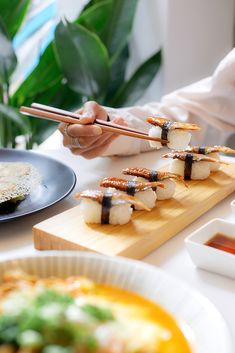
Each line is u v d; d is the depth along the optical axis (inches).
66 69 61.5
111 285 22.0
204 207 31.5
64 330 16.6
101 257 22.4
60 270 22.3
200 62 74.7
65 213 29.3
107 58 61.0
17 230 29.5
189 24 70.5
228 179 34.8
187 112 47.6
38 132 65.1
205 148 35.5
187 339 19.5
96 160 40.4
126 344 17.5
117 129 33.8
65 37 59.1
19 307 17.6
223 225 27.5
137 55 72.7
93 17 64.9
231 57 46.6
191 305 20.3
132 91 66.0
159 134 33.2
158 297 21.2
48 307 17.3
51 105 66.9
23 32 73.3
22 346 16.3
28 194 32.4
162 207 30.4
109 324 17.8
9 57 58.5
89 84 62.7
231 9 76.6
